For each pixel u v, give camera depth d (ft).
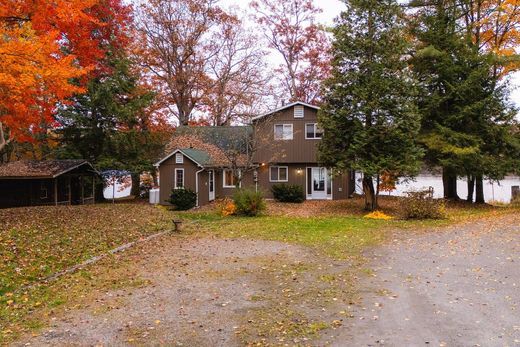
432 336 18.92
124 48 93.45
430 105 82.38
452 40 83.05
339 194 96.89
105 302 24.58
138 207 72.28
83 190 100.58
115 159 94.84
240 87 125.18
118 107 93.45
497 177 80.23
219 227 55.47
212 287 27.48
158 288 27.32
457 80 84.23
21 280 28.84
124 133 95.20
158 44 119.24
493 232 46.32
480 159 77.36
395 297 24.79
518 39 82.28
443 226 53.31
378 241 43.62
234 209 70.23
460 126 82.69
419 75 85.40
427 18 85.56
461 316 21.38
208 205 89.30
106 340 19.17
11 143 100.58
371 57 71.10
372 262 34.30
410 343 18.22
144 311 22.98
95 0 40.68
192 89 125.29
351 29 71.82
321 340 18.74
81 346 18.57
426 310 22.40
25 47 34.27
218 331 20.02
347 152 71.26
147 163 99.09
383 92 68.90
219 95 124.98
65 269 32.07
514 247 37.99
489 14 83.30
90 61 45.11
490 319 20.84
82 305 24.08
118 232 47.57
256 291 26.48
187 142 102.83
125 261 35.06
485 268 31.19
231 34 127.65
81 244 39.86
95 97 89.71
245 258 36.19
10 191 88.17
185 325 20.85
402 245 41.27
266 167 98.02
